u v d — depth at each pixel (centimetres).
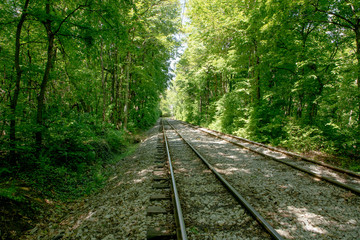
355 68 787
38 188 460
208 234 300
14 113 510
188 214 358
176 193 415
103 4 615
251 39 1261
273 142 1124
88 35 630
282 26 968
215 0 1343
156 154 870
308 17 921
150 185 506
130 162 803
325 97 1062
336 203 392
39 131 571
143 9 1243
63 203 465
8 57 616
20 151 504
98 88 1271
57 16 549
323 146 953
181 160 757
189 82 2805
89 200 483
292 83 1269
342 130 920
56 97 856
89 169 678
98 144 838
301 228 316
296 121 1069
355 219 338
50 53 597
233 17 1249
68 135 678
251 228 312
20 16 580
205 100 3203
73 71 957
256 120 1272
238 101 1517
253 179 530
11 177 445
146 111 2533
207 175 566
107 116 1413
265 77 1430
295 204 392
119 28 684
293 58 1128
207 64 1872
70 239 316
